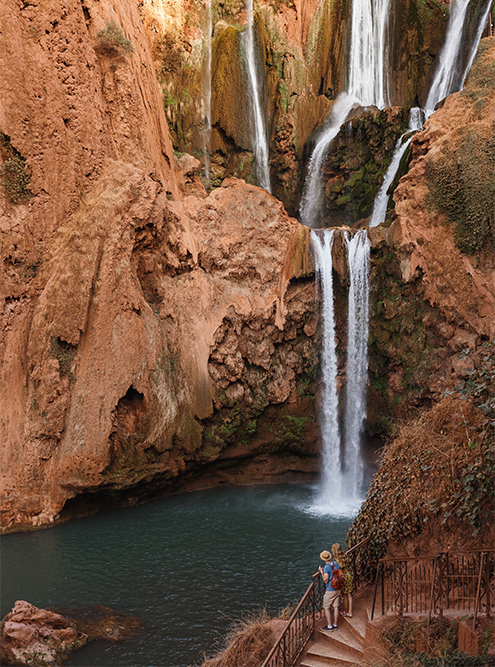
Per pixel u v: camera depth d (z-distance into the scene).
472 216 22.44
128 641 11.90
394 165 28.53
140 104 23.52
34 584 14.55
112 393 19.86
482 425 10.13
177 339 21.89
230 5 33.97
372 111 31.33
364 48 36.47
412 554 10.89
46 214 20.59
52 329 19.78
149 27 30.41
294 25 35.81
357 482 24.34
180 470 21.62
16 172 20.25
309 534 17.92
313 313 24.36
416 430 11.89
